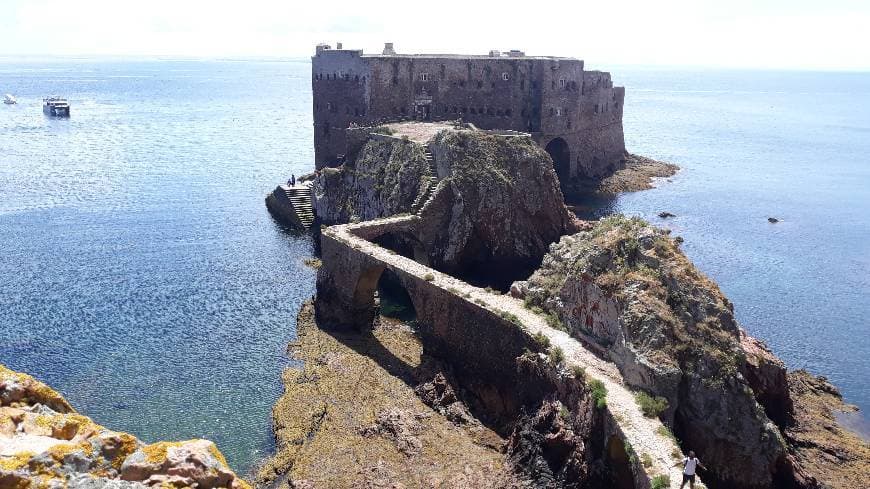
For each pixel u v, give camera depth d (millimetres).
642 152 193875
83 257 90250
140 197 125750
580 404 43344
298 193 110812
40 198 122938
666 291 46938
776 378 50156
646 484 34969
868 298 81688
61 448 17781
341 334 67688
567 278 52625
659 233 51781
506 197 88500
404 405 53156
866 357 65938
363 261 66188
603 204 124562
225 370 59625
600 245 51656
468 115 127000
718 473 42531
